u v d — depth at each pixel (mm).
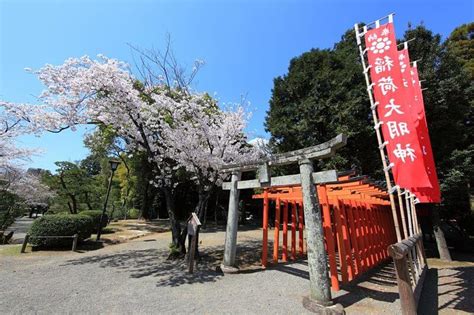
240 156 8648
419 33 10539
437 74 9875
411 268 5066
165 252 8727
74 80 6527
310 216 4648
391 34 5094
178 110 7805
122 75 7082
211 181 8023
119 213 22062
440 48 10055
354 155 10938
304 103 11586
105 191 19250
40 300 4484
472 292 5688
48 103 6703
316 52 12594
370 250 7727
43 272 6344
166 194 8195
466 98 9711
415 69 6941
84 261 7547
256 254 8938
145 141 7762
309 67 12305
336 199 6328
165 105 7723
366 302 4840
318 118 11219
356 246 6664
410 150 4676
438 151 9375
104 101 7055
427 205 9977
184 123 7695
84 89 6652
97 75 6527
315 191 4727
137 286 5297
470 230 10844
